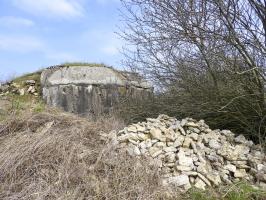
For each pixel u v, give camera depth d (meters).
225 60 5.75
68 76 11.91
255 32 5.65
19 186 4.10
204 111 6.24
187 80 6.40
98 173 4.22
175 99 6.79
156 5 6.18
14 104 6.91
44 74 12.40
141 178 4.14
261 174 4.64
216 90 6.04
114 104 9.25
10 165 4.32
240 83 5.82
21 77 12.94
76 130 5.08
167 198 4.02
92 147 4.74
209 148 5.00
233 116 6.05
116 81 11.54
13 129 5.33
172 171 4.49
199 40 5.92
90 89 11.64
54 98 11.75
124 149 4.65
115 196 3.89
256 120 5.99
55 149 4.52
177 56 6.49
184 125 5.34
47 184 4.00
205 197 4.08
